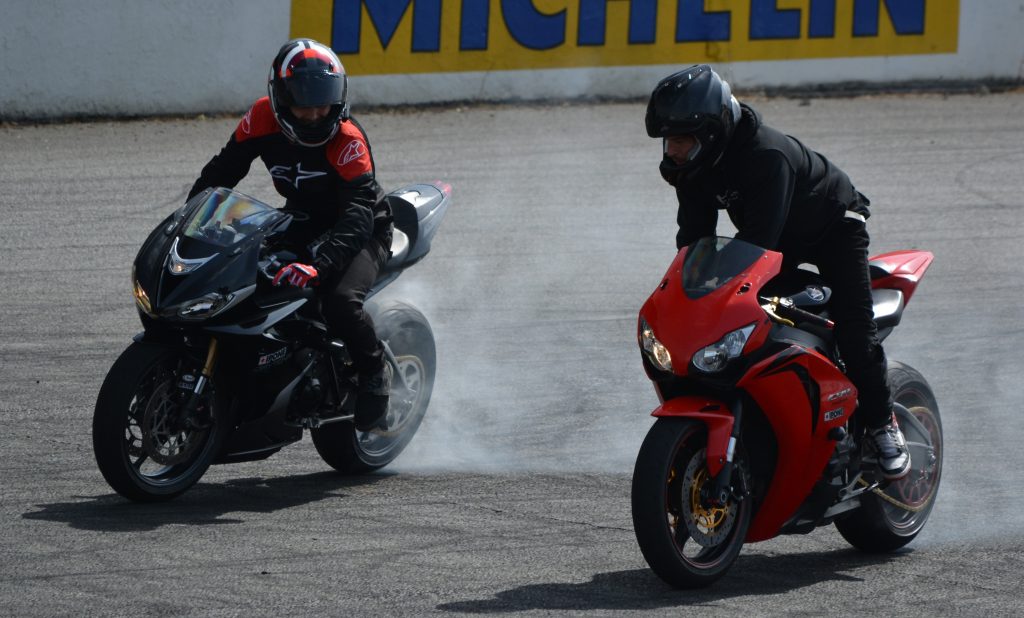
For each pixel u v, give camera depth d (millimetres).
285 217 20906
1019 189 45625
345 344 21344
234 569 17141
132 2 56656
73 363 29219
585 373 28875
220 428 20578
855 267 17312
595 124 56750
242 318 20062
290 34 58250
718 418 15695
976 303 33812
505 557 17828
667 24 60312
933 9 60719
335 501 20719
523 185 47312
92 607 15656
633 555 17984
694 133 15820
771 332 16234
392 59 59344
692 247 16656
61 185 46969
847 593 16578
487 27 59781
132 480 19641
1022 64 61500
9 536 18391
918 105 58719
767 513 16766
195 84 57844
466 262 38750
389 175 48188
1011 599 16375
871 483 17969
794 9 60250
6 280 36281
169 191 46281
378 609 15664
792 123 55438
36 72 56312
